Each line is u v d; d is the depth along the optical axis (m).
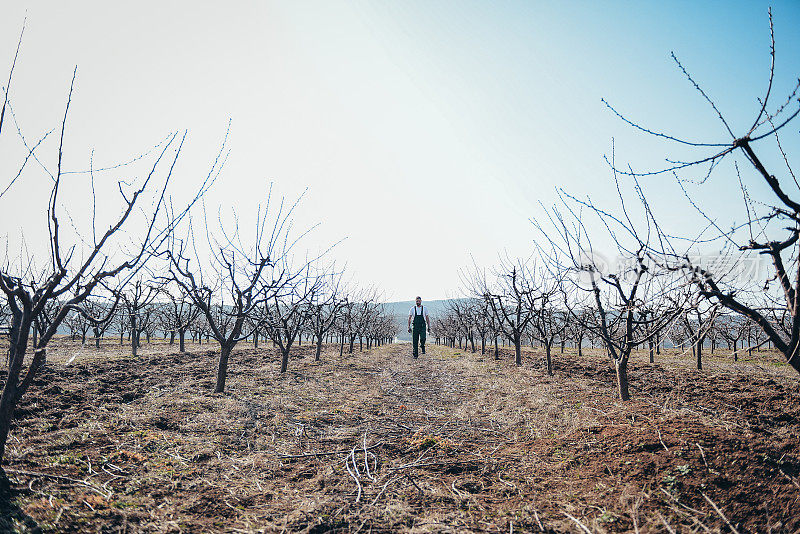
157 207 3.69
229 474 3.86
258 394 7.14
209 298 7.28
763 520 2.85
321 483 3.72
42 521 2.76
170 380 8.02
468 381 9.51
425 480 3.81
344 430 5.34
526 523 3.05
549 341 10.02
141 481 3.55
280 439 4.91
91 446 4.24
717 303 3.36
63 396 6.08
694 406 5.84
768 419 5.15
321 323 13.62
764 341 3.33
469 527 2.99
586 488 3.50
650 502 3.12
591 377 9.23
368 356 17.00
